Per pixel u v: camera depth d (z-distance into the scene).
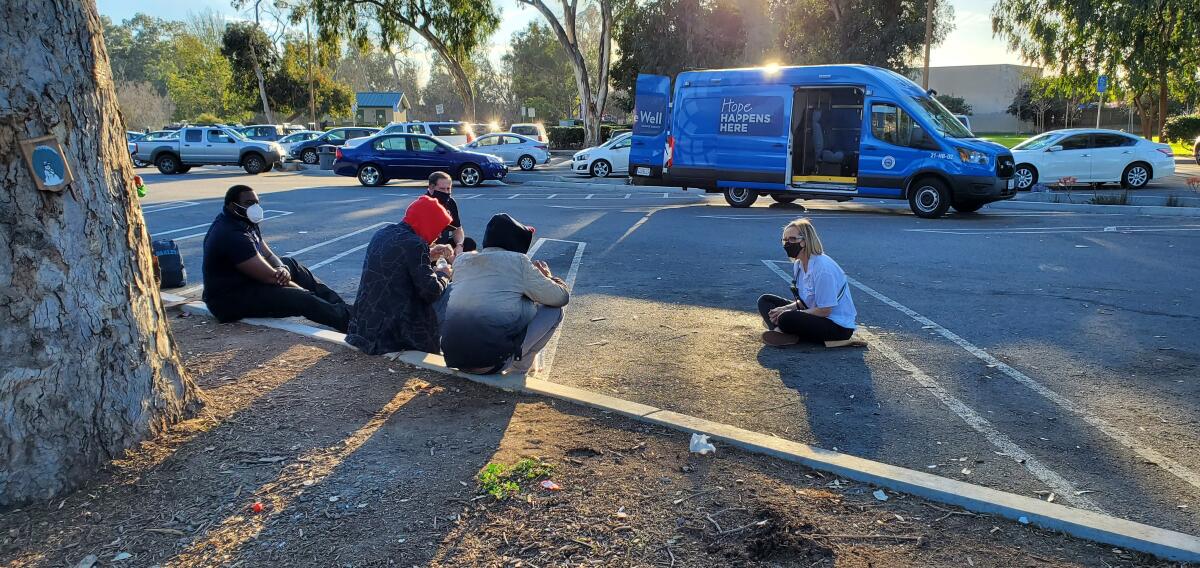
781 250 9.81
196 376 4.51
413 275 4.89
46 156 2.92
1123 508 3.16
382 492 3.09
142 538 2.79
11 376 2.91
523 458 3.38
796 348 5.49
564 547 2.73
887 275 8.12
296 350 5.06
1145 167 17.72
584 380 4.81
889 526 2.87
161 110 67.56
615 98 56.12
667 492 3.10
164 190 19.27
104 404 3.21
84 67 3.10
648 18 43.41
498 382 4.32
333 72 57.38
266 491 3.10
